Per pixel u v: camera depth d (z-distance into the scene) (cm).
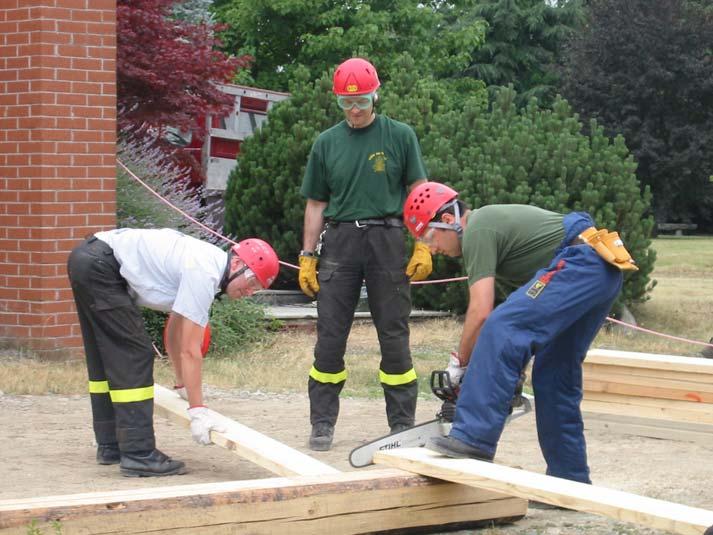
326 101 2445
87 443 1084
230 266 899
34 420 1207
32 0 1577
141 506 662
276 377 1552
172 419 959
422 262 1088
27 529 633
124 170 1870
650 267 2197
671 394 1171
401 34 5188
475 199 2116
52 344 1600
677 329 2241
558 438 848
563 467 851
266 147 2430
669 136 6556
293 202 2350
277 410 1331
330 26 5081
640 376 1189
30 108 1587
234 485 708
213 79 2466
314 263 1130
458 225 850
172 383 1482
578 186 2212
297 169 2367
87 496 671
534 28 7462
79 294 912
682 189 6594
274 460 814
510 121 2400
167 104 2347
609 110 6612
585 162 2241
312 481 726
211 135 2905
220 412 1309
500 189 2127
